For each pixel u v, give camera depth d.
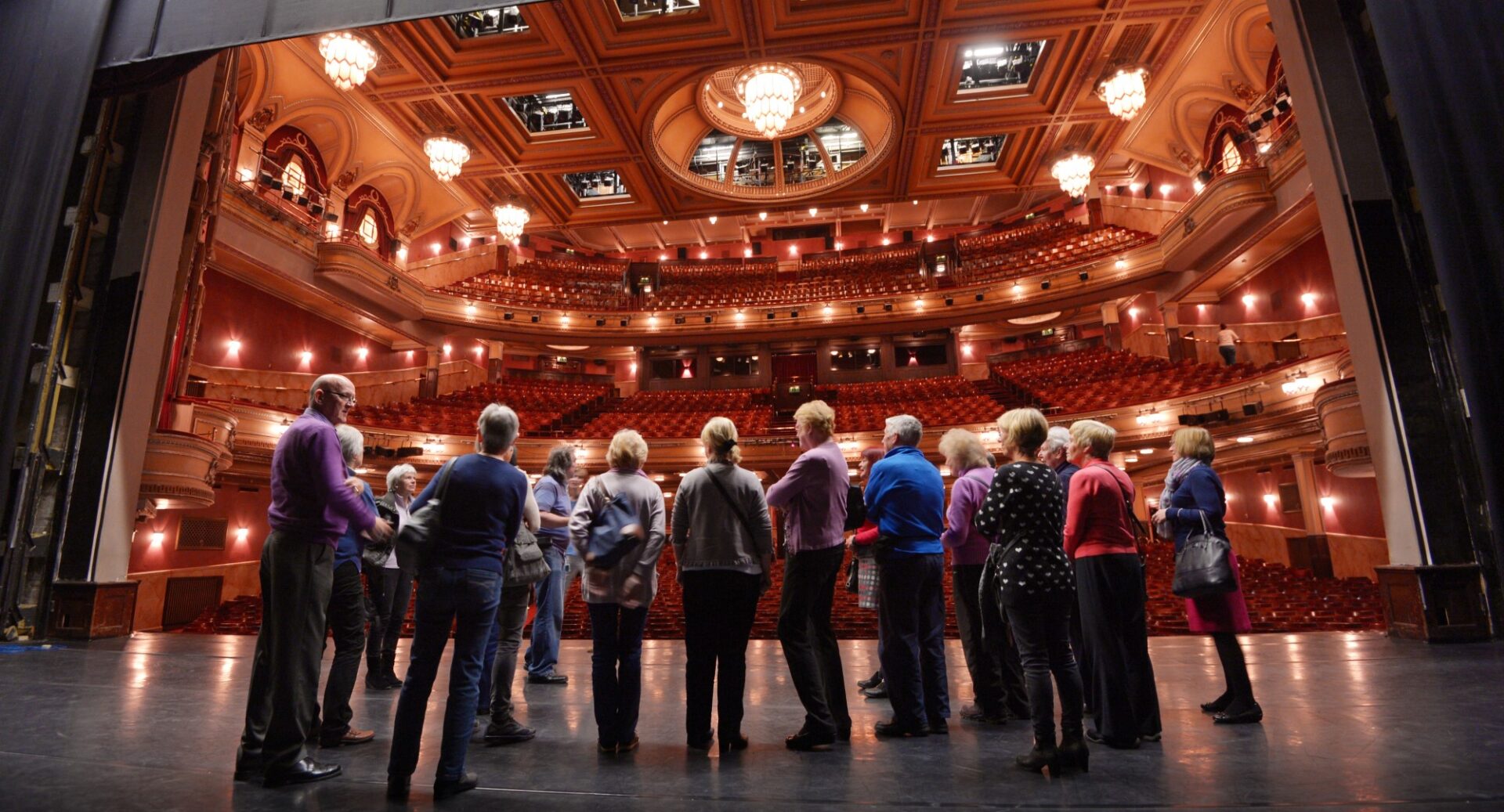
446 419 15.20
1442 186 2.72
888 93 12.55
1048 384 16.61
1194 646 4.76
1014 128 13.52
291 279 13.29
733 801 1.81
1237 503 13.77
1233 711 2.56
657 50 11.34
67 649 4.75
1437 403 4.65
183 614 11.19
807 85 14.31
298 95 12.53
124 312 5.60
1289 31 5.45
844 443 15.32
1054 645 2.09
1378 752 2.09
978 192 15.84
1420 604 4.48
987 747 2.33
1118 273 16.02
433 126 13.43
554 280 22.19
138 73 4.59
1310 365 10.35
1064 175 14.66
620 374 23.88
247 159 12.35
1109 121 13.75
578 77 11.83
